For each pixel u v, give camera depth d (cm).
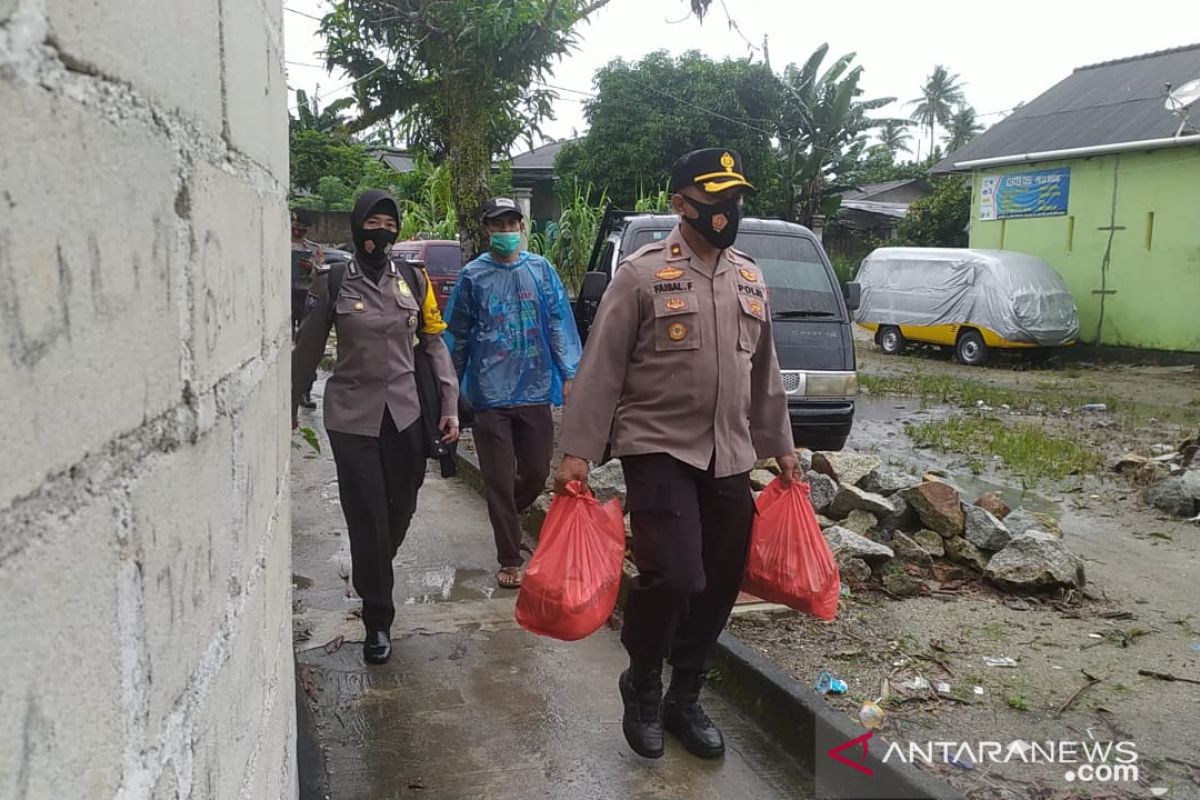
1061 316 1675
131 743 84
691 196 296
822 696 354
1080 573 477
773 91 2402
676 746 323
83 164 73
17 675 62
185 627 102
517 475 494
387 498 398
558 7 768
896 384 1475
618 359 301
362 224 381
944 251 1803
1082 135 1800
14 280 62
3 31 60
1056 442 948
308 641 408
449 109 805
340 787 295
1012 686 368
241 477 140
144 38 88
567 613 287
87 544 74
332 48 818
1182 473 750
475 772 305
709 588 318
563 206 1323
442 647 403
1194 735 334
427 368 405
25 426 63
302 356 383
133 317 85
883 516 509
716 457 300
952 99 5672
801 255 764
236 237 137
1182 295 1634
